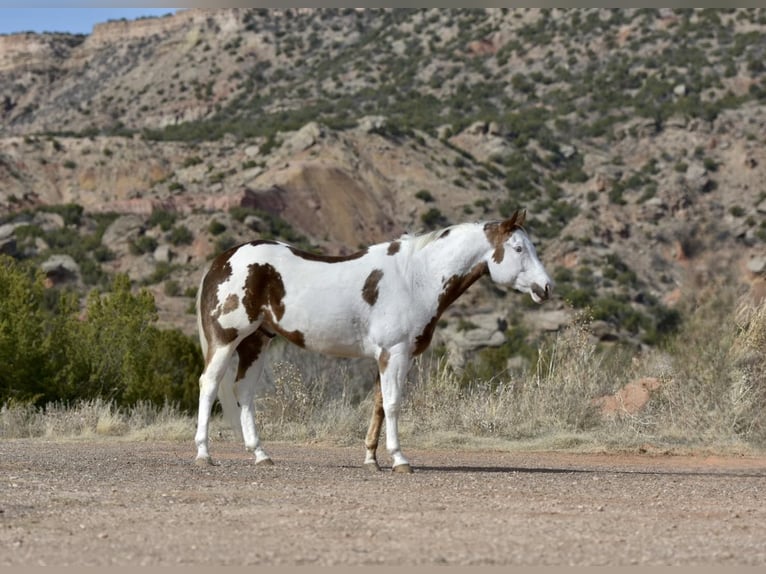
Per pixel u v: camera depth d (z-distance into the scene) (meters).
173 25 182.50
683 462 13.98
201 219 79.38
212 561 6.15
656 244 83.75
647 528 7.52
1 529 7.13
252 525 7.36
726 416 16.20
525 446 15.47
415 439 15.98
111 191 98.25
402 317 11.05
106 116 158.38
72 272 71.94
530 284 11.16
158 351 22.94
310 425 17.11
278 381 18.09
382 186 93.56
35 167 100.44
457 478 10.70
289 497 8.88
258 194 85.19
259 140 100.88
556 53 131.50
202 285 11.47
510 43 137.50
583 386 17.92
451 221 90.62
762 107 105.56
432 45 144.25
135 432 17.05
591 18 136.00
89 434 17.23
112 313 23.20
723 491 10.00
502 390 17.67
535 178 99.25
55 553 6.35
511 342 54.22
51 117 167.62
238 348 11.79
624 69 122.19
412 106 127.50
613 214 87.94
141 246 75.94
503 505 8.57
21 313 21.28
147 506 8.23
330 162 92.94
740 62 117.00
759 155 95.94
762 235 83.50
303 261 11.25
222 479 10.17
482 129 107.88
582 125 110.12
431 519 7.74
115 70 176.88
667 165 97.25
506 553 6.46
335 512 8.01
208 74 158.88
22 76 184.62
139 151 101.75
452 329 58.66
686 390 17.06
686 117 103.69
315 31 163.12
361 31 161.25
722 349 17.45
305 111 130.50
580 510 8.38
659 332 62.88
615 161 100.62
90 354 22.09
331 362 22.91
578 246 81.31
